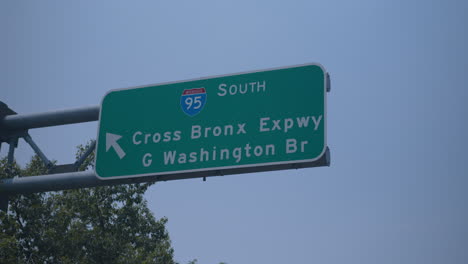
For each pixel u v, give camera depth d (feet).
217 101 38.45
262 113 37.17
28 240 83.56
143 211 98.73
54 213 87.25
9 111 44.01
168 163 38.11
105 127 40.50
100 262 87.25
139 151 39.14
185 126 38.63
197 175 37.81
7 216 81.35
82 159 41.50
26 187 41.11
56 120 42.45
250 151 36.47
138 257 89.40
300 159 35.32
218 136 37.55
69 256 84.38
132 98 40.65
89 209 93.40
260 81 37.96
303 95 36.81
